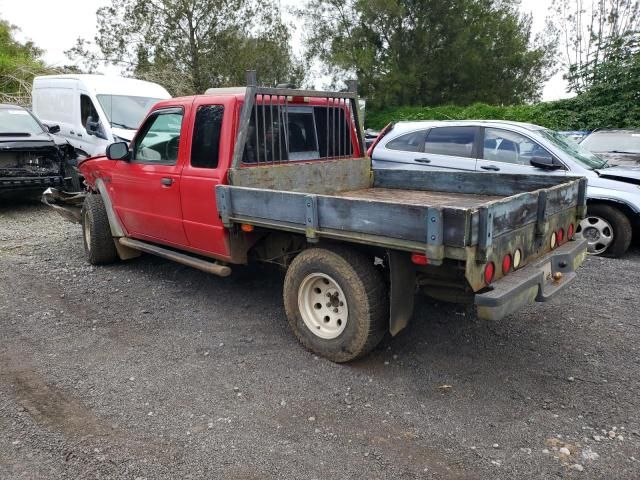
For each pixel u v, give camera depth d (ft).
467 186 17.61
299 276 13.75
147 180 17.87
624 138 30.35
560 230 14.34
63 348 14.37
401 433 10.67
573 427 10.84
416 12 109.60
